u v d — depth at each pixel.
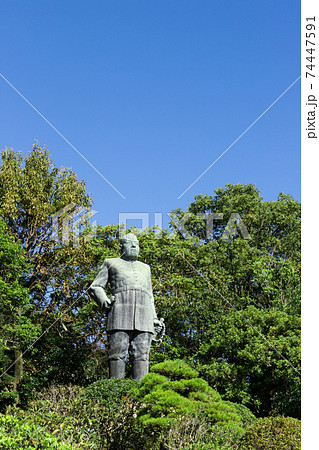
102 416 13.40
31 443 9.84
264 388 25.14
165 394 13.59
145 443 13.19
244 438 12.71
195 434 12.89
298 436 12.35
